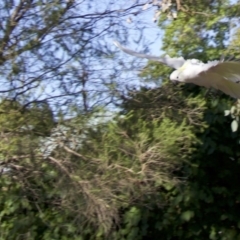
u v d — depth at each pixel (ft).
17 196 22.68
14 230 23.66
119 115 20.59
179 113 21.24
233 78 13.41
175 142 19.56
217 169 24.21
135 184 19.33
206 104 23.44
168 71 21.95
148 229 24.53
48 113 20.77
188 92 23.24
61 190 19.92
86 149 20.01
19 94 20.99
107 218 19.40
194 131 21.63
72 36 21.25
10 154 20.04
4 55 20.92
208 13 22.61
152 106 21.38
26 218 23.59
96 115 20.33
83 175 19.57
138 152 19.08
